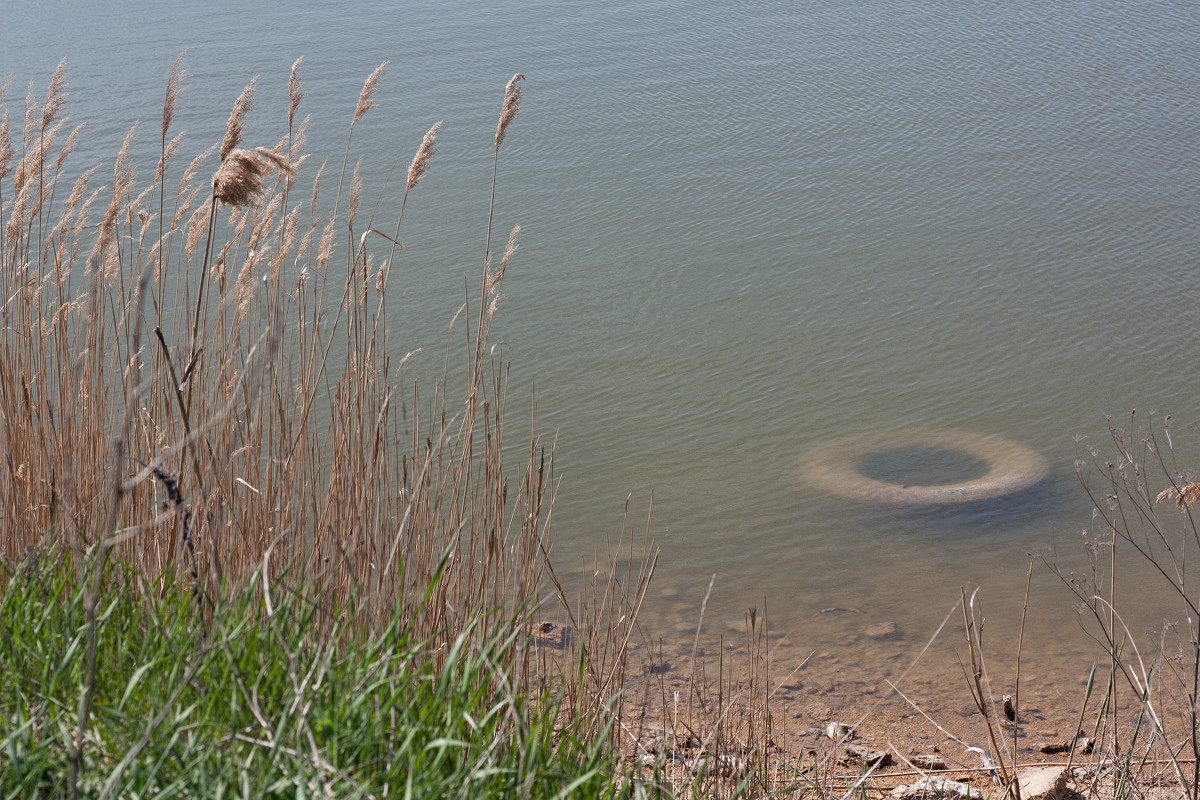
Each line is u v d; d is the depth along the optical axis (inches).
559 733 130.5
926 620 290.2
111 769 96.4
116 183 205.5
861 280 590.9
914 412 449.7
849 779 196.7
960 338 520.1
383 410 190.7
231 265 216.2
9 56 1047.0
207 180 658.8
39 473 186.7
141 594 135.8
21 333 208.2
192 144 753.6
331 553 163.6
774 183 741.9
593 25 1212.5
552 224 662.5
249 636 117.3
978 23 1224.2
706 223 671.1
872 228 665.0
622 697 169.9
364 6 1301.7
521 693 143.7
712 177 752.3
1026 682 253.3
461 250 613.0
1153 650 265.7
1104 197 712.4
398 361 479.2
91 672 86.8
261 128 811.4
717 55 1096.2
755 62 1071.0
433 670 134.9
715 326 529.3
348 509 180.2
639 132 850.1
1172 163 775.7
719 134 849.5
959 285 583.2
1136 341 513.7
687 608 297.0
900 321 540.1
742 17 1248.2
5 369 194.2
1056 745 217.3
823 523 356.5
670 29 1201.4
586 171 759.1
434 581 138.3
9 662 113.4
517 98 199.2
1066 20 1230.3
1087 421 438.6
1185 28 1180.5
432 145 205.8
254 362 193.8
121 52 1060.5
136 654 119.1
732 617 292.0
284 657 113.4
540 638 185.0
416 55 1066.7
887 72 1039.0
